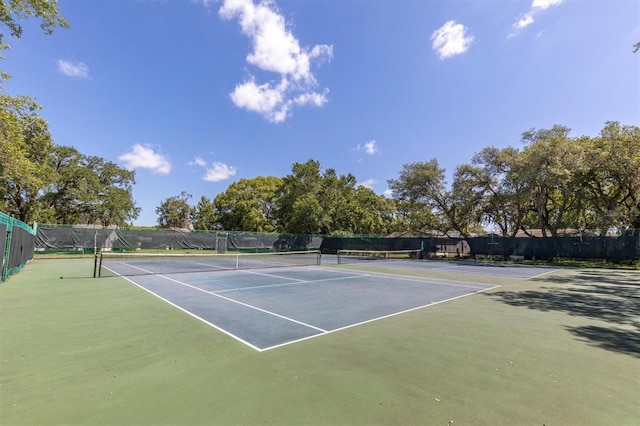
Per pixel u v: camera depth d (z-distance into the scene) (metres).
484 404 3.03
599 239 21.11
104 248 24.00
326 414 2.83
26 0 9.63
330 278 13.15
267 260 24.52
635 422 2.72
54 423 2.66
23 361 4.03
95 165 39.62
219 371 3.77
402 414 2.84
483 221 33.31
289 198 41.34
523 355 4.37
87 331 5.34
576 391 3.32
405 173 32.09
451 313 6.91
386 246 31.41
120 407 2.94
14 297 8.32
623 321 6.35
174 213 72.56
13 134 13.79
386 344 4.79
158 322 5.94
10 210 28.94
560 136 23.22
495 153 26.86
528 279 13.42
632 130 21.31
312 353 4.39
